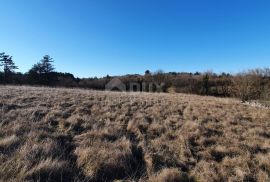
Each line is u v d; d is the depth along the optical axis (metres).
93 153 5.93
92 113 11.27
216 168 6.05
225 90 38.00
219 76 46.59
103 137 7.64
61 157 5.77
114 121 10.12
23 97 13.88
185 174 5.53
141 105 15.05
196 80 44.94
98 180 5.11
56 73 62.72
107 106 13.30
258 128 10.40
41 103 12.42
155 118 11.23
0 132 6.89
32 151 5.69
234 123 11.49
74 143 6.82
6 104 11.20
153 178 5.23
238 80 29.70
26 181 4.42
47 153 5.70
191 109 15.18
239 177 5.59
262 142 8.42
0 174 4.49
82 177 5.07
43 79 59.72
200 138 8.34
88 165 5.44
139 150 6.90
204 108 15.70
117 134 8.06
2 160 5.07
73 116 9.90
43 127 8.01
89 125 8.85
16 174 4.62
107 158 5.83
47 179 4.80
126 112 12.05
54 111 10.51
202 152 7.04
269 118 13.33
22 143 6.20
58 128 8.24
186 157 6.64
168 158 6.33
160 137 8.26
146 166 5.87
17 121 8.22
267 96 27.00
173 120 11.05
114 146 6.75
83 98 16.05
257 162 6.54
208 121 11.43
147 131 8.94
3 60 58.59
